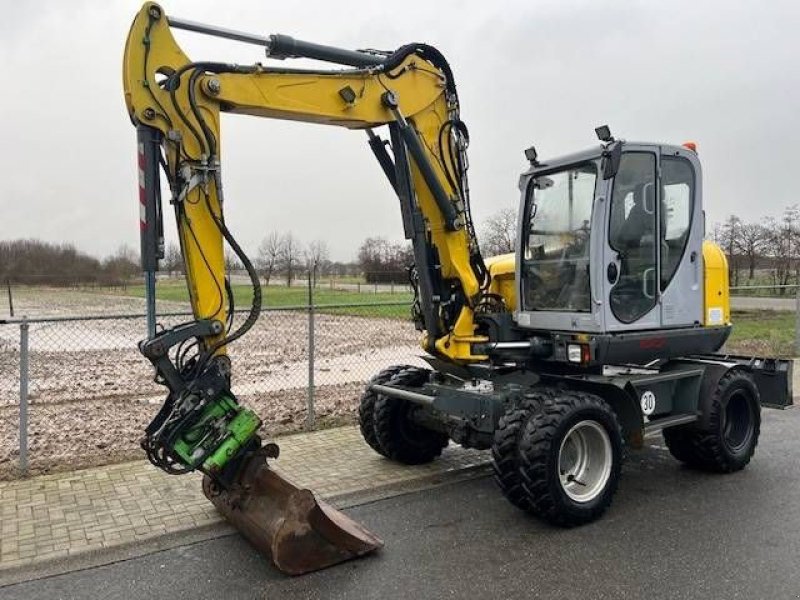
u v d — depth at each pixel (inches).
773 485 215.8
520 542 171.2
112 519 184.1
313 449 250.1
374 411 232.1
